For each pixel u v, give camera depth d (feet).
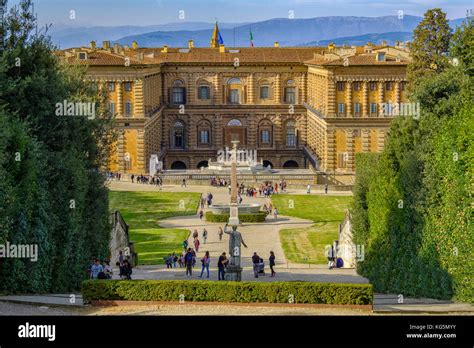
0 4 276.00
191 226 456.86
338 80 631.15
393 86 631.97
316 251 384.68
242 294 219.20
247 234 432.66
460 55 325.62
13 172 235.61
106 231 295.89
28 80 262.88
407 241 257.96
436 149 248.93
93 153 301.43
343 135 631.56
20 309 203.41
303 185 606.96
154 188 592.60
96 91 337.93
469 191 232.73
